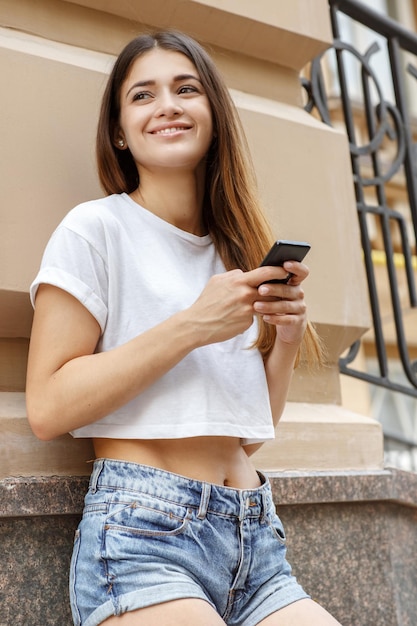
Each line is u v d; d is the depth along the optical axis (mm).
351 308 2447
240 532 1581
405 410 7699
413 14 9570
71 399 1504
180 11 2279
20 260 1854
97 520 1527
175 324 1511
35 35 2070
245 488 1652
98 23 2186
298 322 1582
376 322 2816
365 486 2238
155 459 1574
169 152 1710
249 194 1833
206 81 1778
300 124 2471
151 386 1587
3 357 1896
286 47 2531
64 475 1802
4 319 1876
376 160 2951
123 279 1636
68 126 1981
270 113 2416
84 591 1518
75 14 2150
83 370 1510
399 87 3047
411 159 3039
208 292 1528
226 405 1629
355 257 2502
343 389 7273
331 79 7902
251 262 1824
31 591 1706
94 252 1610
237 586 1592
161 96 1733
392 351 7758
